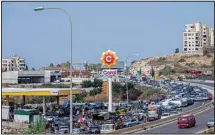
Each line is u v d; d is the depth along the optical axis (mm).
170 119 115438
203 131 85875
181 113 134625
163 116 130625
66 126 98812
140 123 110938
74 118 120250
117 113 134625
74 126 100625
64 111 143750
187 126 95938
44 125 99375
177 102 163250
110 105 149500
